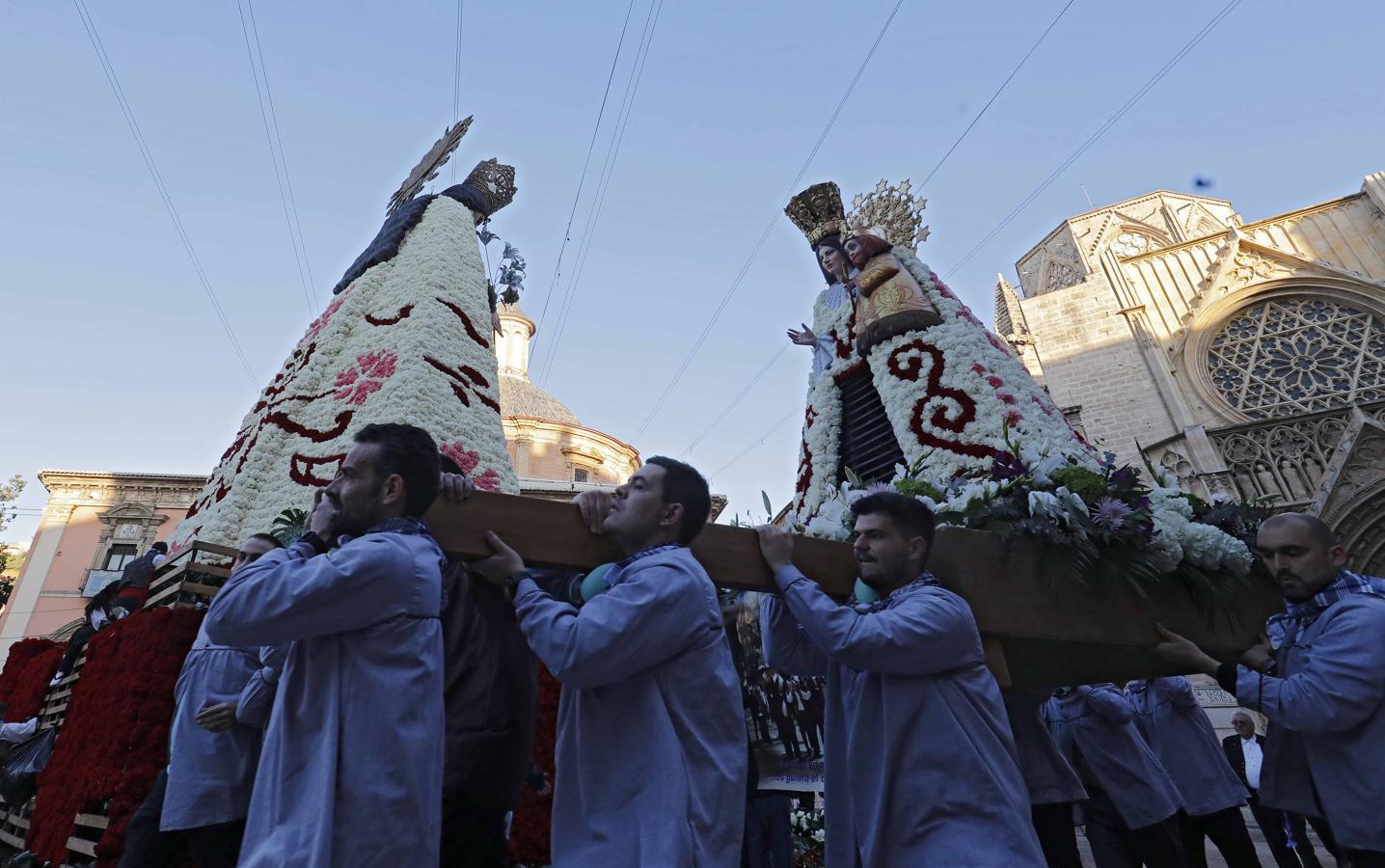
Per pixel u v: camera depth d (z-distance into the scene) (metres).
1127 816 4.54
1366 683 2.79
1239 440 19.64
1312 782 3.21
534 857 4.70
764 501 3.34
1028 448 4.15
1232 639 3.80
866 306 6.87
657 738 2.21
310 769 2.04
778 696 4.28
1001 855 2.34
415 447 2.50
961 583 3.38
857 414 6.91
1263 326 22.05
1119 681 4.11
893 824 2.55
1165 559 3.65
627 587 2.34
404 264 8.57
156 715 4.14
